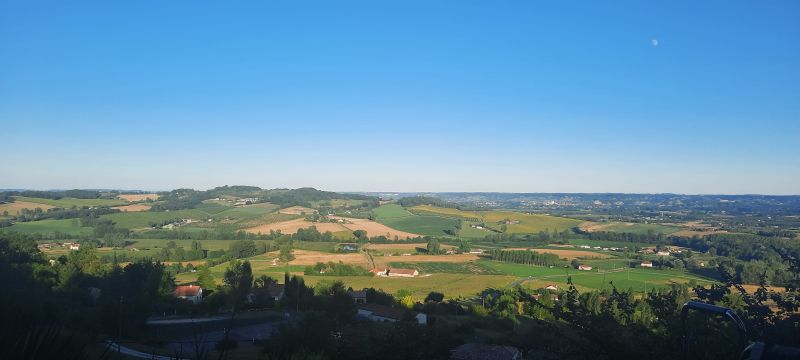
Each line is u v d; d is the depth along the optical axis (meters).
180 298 58.06
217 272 85.94
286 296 58.00
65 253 81.12
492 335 39.09
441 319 51.56
